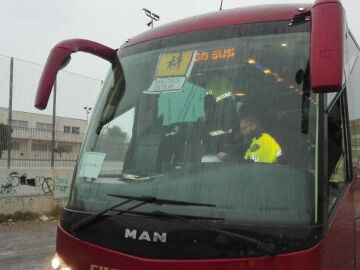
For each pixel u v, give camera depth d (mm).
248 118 3348
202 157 3344
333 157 3309
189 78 3697
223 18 3842
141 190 3377
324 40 2752
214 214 3031
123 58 4242
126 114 3883
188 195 3193
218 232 2885
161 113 3693
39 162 15844
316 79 2732
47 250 10930
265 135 3242
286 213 2922
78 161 3926
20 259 9969
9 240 12172
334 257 3074
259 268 2779
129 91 3984
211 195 3129
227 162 3246
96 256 3227
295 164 3076
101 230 3242
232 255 2836
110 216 3225
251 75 3479
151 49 4059
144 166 3518
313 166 3025
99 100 4211
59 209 16516
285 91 3322
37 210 15875
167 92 3746
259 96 3385
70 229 3445
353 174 3980
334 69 2699
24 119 15102
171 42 3961
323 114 3127
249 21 3705
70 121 16234
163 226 3018
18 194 15336
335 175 3348
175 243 2967
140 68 4027
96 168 3734
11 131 14836
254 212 2979
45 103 4016
